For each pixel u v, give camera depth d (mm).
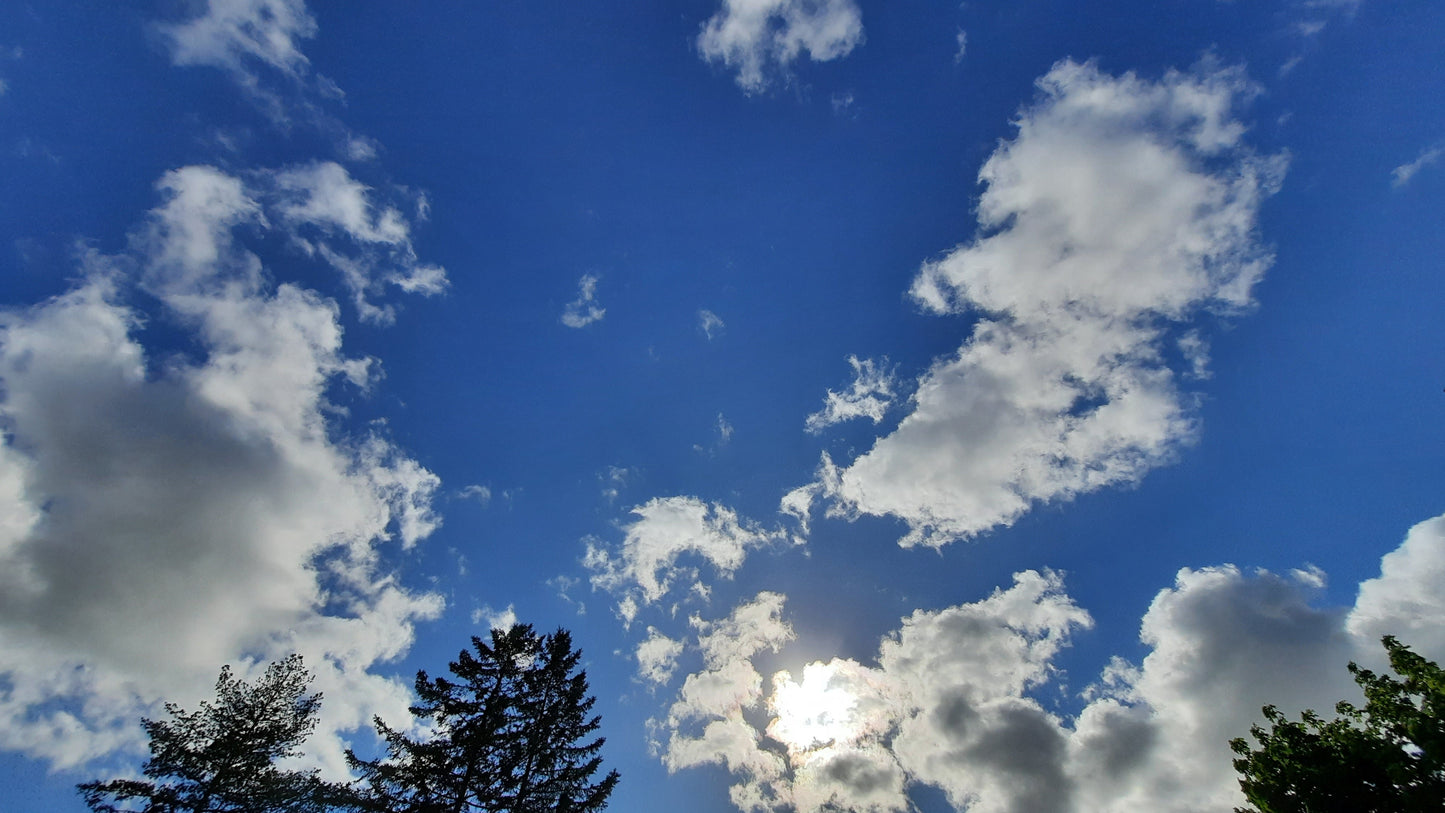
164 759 16000
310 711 18547
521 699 18594
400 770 16516
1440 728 10195
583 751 18812
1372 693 11719
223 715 17250
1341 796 11328
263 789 16484
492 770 17094
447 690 18375
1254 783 12891
